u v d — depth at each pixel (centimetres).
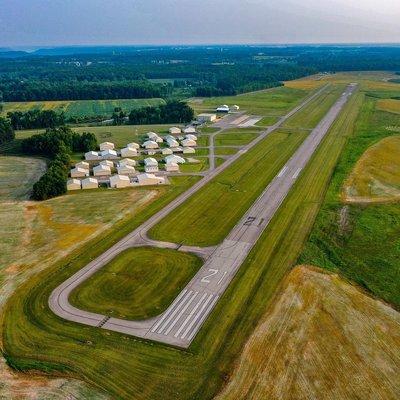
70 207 9562
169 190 10481
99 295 6294
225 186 10588
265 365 4872
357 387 4553
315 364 4866
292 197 9681
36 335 5491
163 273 6794
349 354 5009
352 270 6744
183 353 5109
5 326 5675
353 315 5675
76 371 4903
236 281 6494
